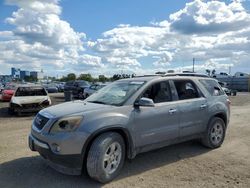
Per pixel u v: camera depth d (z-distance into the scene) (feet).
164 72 22.53
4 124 36.27
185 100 20.90
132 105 17.71
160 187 15.49
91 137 15.60
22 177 16.74
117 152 16.62
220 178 16.87
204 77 23.81
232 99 95.25
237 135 28.76
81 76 260.42
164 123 19.08
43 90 51.08
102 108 16.89
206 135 22.44
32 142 17.11
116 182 16.16
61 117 15.74
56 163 15.71
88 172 15.72
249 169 18.42
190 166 18.94
